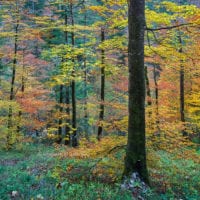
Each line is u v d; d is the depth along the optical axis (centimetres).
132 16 934
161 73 2862
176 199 877
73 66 2142
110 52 1955
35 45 2947
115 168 1077
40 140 3209
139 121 930
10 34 2405
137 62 932
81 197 788
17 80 2642
